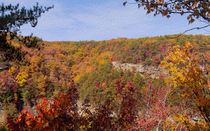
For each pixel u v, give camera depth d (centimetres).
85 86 5444
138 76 4447
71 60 9975
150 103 888
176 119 645
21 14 575
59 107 581
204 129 523
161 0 286
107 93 4350
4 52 579
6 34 565
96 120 739
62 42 12700
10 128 482
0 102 4391
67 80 7162
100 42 11219
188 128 631
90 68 7906
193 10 264
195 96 555
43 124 509
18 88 5272
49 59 8531
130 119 766
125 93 819
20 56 616
